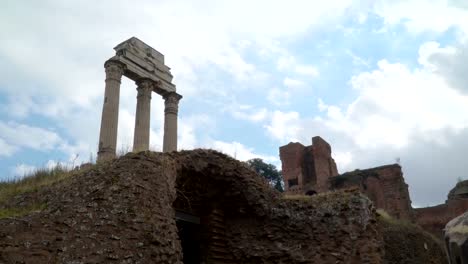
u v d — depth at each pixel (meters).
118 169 9.11
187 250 12.98
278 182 51.38
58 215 7.11
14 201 10.22
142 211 8.37
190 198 12.48
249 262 12.50
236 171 12.84
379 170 35.22
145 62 22.42
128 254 7.43
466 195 37.34
